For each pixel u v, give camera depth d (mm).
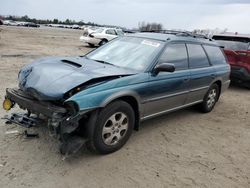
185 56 5277
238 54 8797
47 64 4195
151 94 4395
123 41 5258
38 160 3668
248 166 4125
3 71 8812
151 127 5234
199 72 5547
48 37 29891
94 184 3320
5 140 4082
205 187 3490
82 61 4527
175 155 4223
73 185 3260
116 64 4613
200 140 4871
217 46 6605
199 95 5855
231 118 6266
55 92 3451
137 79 4129
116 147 4074
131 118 4168
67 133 3412
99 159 3861
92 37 20641
